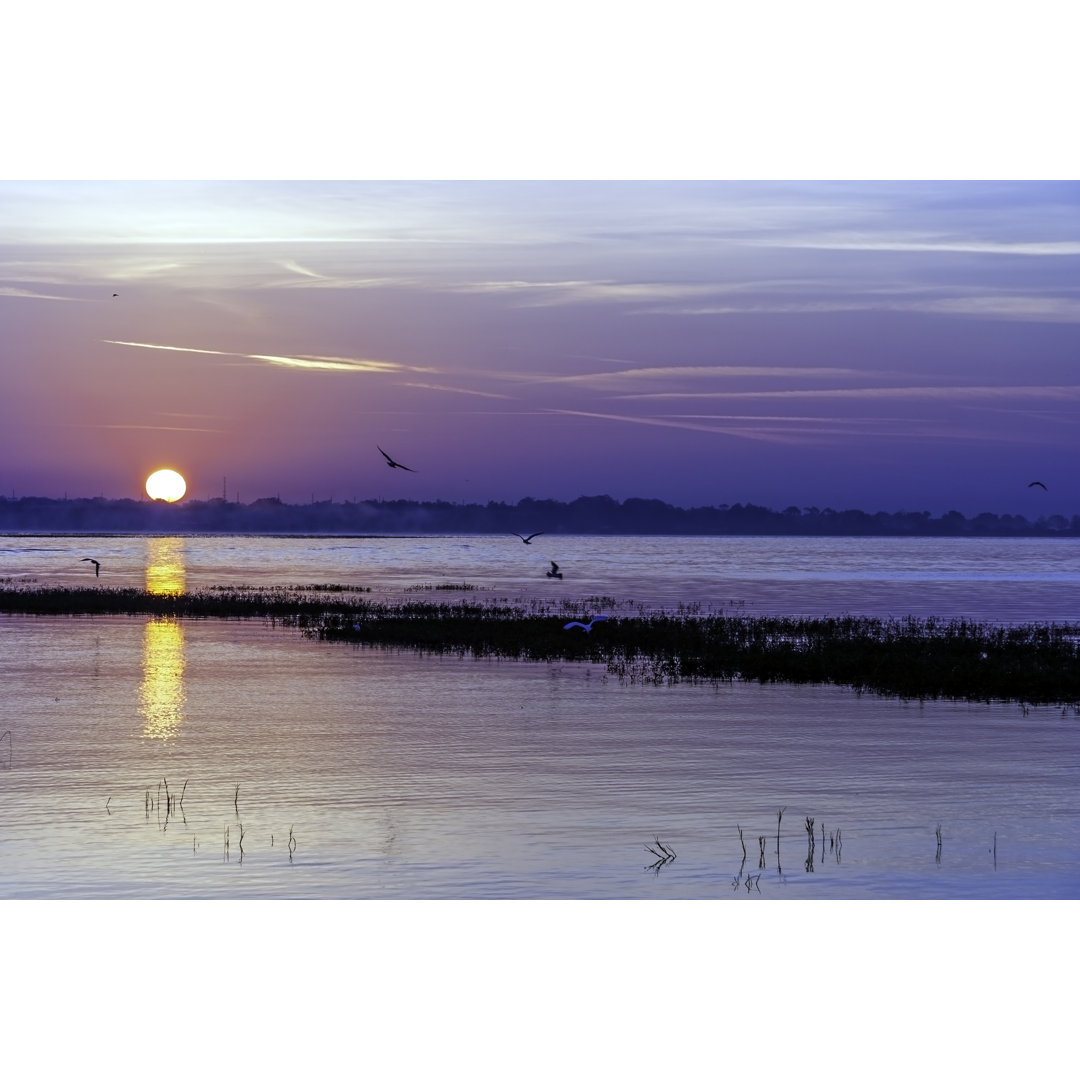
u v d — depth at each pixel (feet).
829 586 339.77
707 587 325.62
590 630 169.78
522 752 92.48
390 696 118.73
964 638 161.79
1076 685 123.24
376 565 463.42
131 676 132.05
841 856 66.85
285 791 79.87
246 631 179.22
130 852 66.54
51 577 337.72
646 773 85.40
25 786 81.10
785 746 94.84
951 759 90.43
